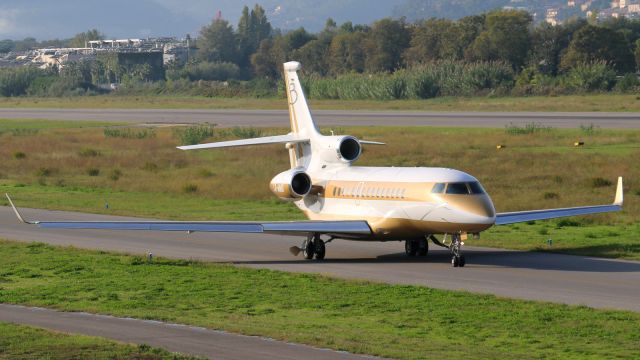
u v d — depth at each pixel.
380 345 74.94
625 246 132.12
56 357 70.00
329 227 121.06
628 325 83.38
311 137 140.88
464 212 114.69
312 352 71.88
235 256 130.38
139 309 92.62
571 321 85.19
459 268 117.56
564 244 135.50
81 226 116.31
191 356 70.06
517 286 104.25
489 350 74.06
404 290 101.25
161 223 118.75
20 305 95.56
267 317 88.75
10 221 169.25
